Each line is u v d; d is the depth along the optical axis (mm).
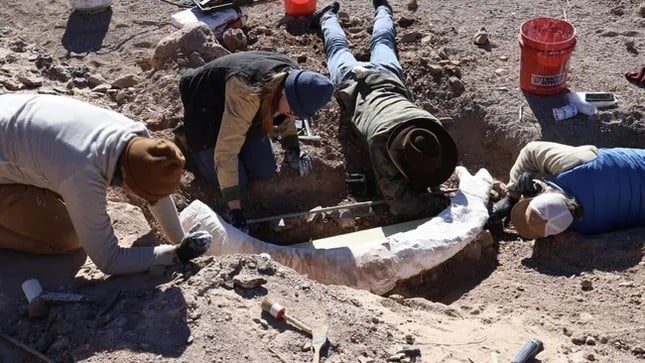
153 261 2893
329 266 3506
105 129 2738
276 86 3426
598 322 3166
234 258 2979
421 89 4578
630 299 3305
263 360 2572
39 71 4500
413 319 3010
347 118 4359
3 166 2809
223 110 3750
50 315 2754
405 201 3945
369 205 4062
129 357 2553
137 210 3545
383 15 4898
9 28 4965
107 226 2799
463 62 4742
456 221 3725
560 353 2850
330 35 4730
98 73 4621
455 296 3529
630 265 3521
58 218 3002
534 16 5141
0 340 2725
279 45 4875
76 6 5043
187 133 3865
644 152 3734
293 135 4055
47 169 2727
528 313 3223
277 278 2947
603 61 4762
